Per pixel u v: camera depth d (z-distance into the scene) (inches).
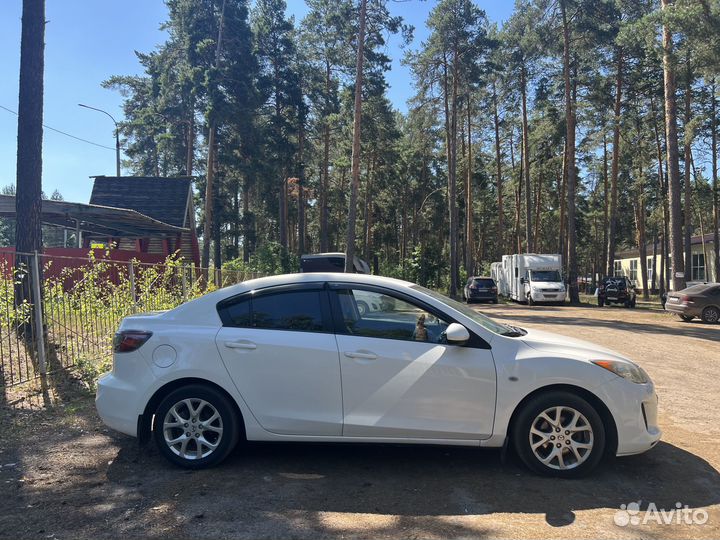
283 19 1421.0
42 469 176.4
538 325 672.4
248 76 1127.0
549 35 1259.2
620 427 166.4
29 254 265.0
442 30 1310.3
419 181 2164.1
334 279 184.5
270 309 181.8
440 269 1608.0
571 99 1349.7
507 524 139.3
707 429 221.9
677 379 328.2
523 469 176.2
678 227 835.4
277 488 161.6
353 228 918.4
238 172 1348.4
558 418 168.1
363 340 174.6
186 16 1156.5
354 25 978.7
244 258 1785.2
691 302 718.5
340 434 171.9
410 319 179.2
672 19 641.6
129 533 134.7
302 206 1608.0
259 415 173.6
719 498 155.7
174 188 1021.2
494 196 2277.3
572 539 131.8
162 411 176.1
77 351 302.5
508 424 169.0
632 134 1250.0
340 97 1266.0
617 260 2632.9
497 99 1574.8
